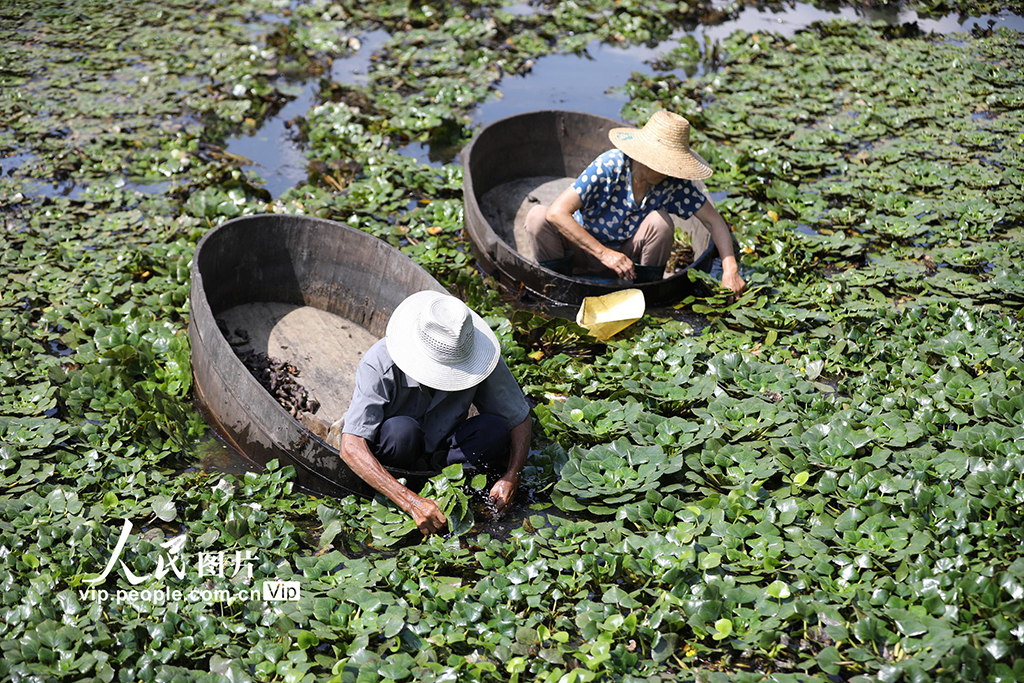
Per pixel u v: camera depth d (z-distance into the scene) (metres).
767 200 7.31
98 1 11.34
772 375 5.07
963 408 4.76
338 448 4.50
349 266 5.55
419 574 3.83
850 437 4.43
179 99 8.83
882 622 3.45
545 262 6.07
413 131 8.24
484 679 3.39
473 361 4.00
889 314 5.63
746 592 3.65
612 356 5.37
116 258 6.16
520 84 9.48
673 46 10.64
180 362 5.05
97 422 4.73
